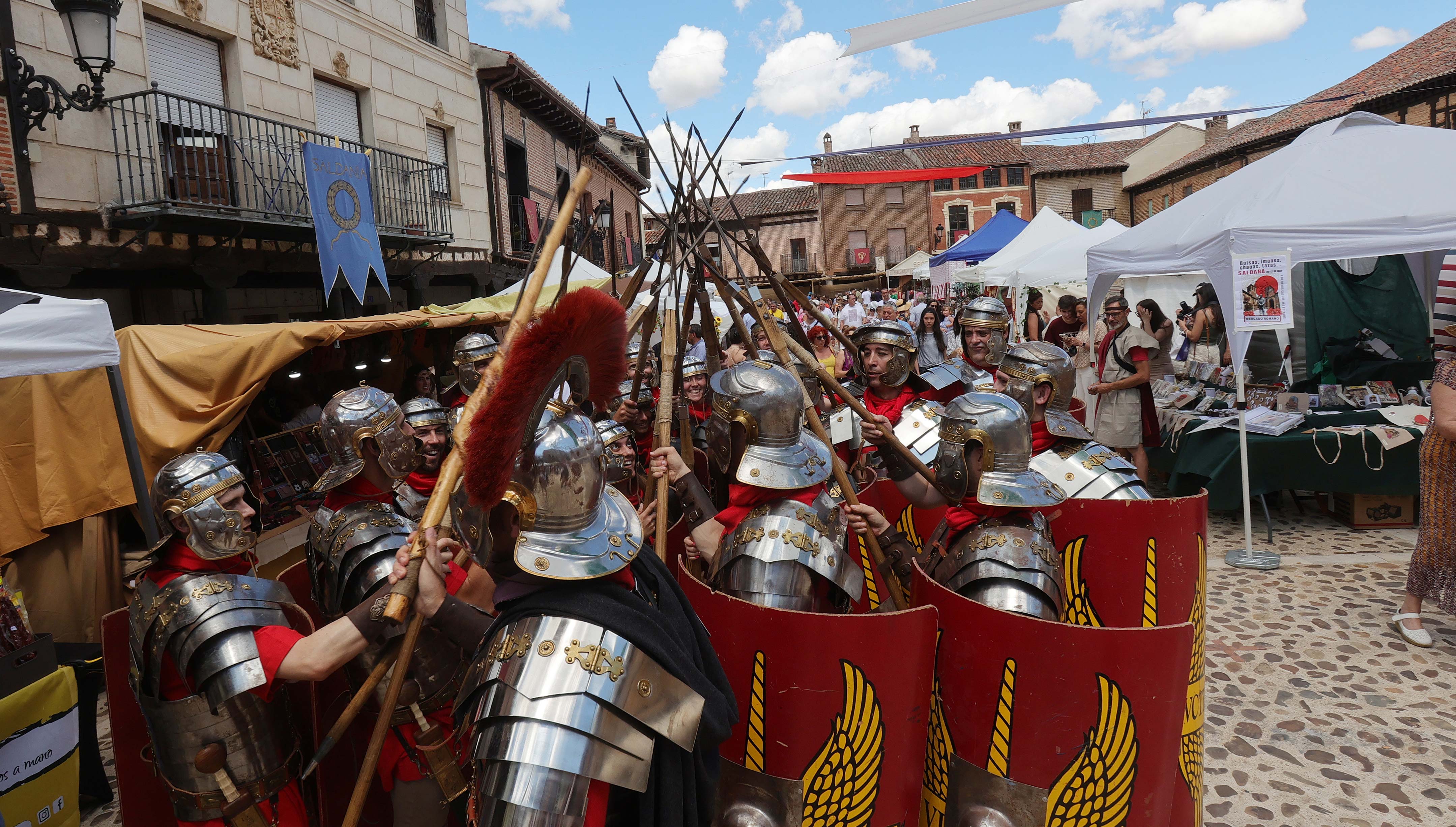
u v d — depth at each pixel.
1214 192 6.73
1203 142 38.72
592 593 1.37
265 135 9.25
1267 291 5.65
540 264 1.51
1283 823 2.98
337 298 10.34
